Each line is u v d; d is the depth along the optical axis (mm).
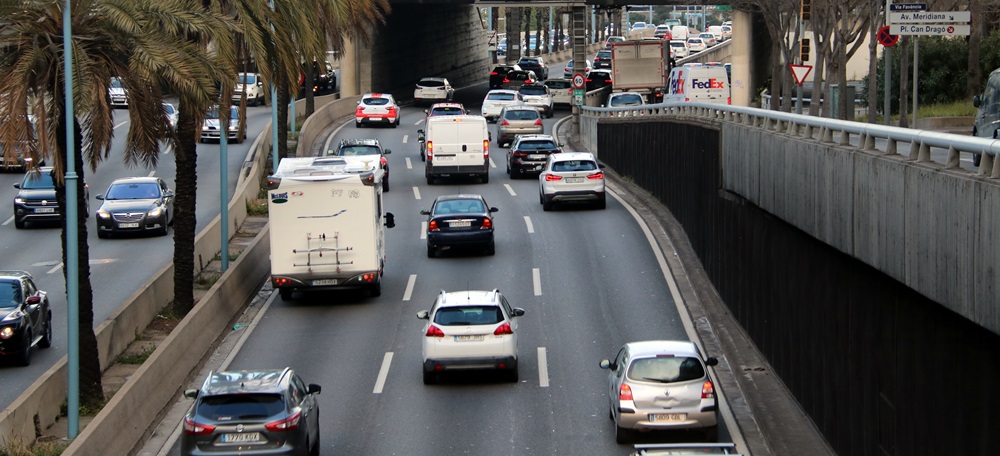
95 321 28734
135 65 23469
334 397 23547
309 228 30156
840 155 18547
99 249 38500
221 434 17328
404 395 23578
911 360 15586
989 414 12828
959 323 13727
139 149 24750
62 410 22672
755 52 87500
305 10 33438
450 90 87250
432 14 104000
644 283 32281
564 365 25359
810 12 47531
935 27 36688
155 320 29531
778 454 19375
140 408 21406
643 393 19516
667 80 79062
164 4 25172
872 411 17406
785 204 22641
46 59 22609
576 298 30859
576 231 39312
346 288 30797
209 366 25969
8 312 25312
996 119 29312
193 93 24656
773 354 24594
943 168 14258
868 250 17062
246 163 55156
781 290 23750
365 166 31469
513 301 30703
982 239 12477
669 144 41062
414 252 37344
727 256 29781
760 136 25188
